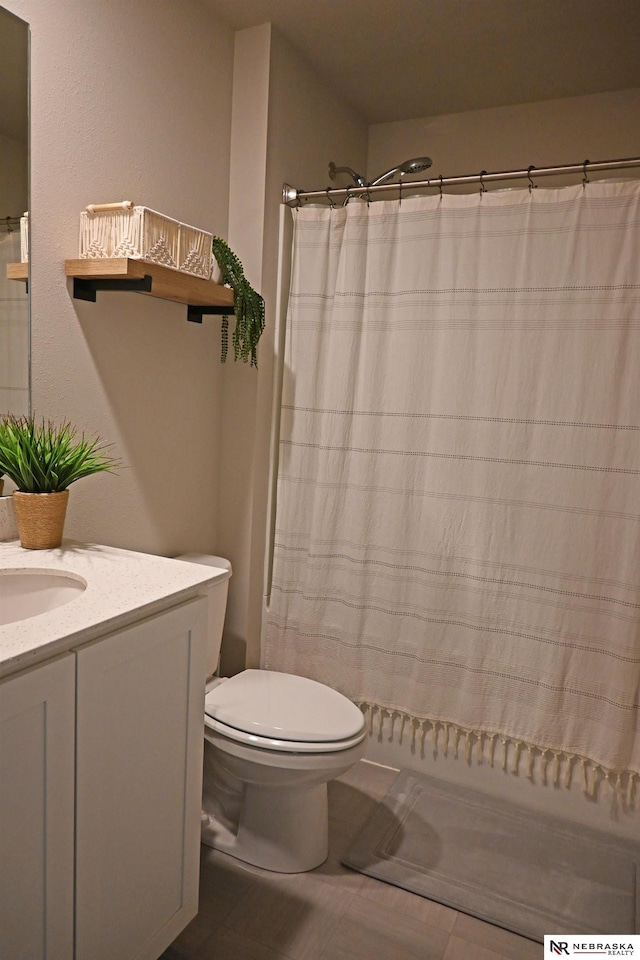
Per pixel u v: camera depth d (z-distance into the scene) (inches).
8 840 38.6
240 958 61.0
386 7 81.1
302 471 91.5
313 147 98.2
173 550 86.0
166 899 54.1
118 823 47.4
